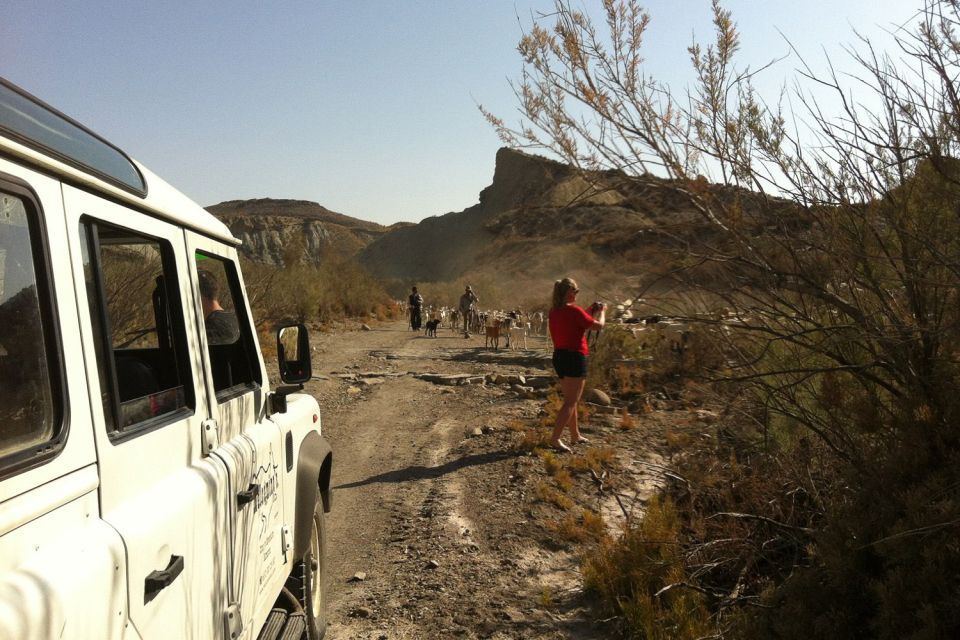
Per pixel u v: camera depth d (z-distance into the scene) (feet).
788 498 16.62
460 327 106.83
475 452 29.30
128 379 8.54
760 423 16.20
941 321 11.24
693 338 14.48
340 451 30.37
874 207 11.65
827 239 11.98
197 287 9.62
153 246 9.28
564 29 11.97
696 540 17.46
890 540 9.85
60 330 6.02
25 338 5.61
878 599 10.19
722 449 18.65
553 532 20.56
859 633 10.44
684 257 12.50
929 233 11.14
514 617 15.66
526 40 12.21
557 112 12.20
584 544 19.76
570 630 15.16
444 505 22.85
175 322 8.86
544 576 17.88
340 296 110.93
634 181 12.21
